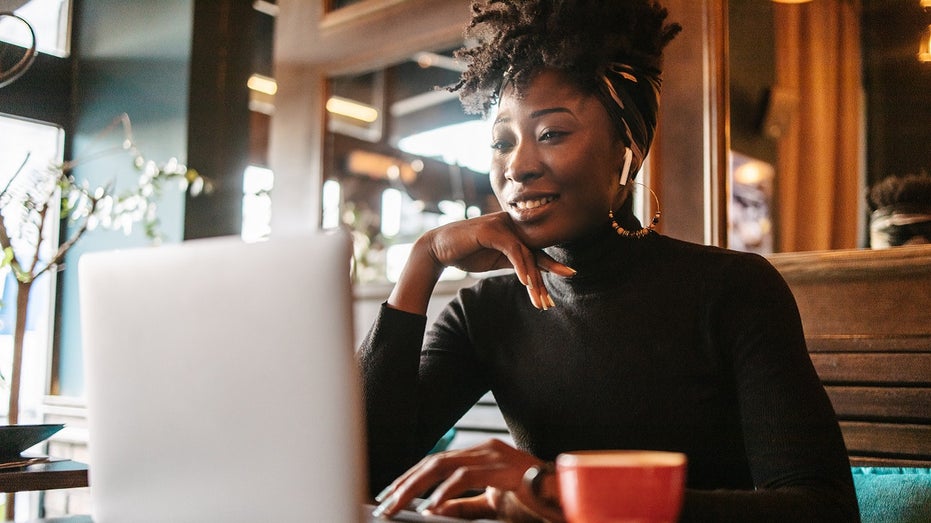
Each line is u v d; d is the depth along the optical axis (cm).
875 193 184
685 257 113
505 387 122
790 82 301
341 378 65
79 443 284
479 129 407
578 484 54
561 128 109
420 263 116
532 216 111
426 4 269
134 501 75
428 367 125
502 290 127
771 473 92
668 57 197
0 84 244
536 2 112
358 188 465
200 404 71
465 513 85
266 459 68
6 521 234
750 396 99
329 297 65
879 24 291
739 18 252
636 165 117
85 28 331
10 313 296
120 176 311
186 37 300
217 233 303
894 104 287
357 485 65
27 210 226
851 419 152
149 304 74
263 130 425
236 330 69
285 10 311
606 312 113
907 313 151
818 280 162
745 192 261
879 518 116
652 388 109
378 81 428
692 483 106
